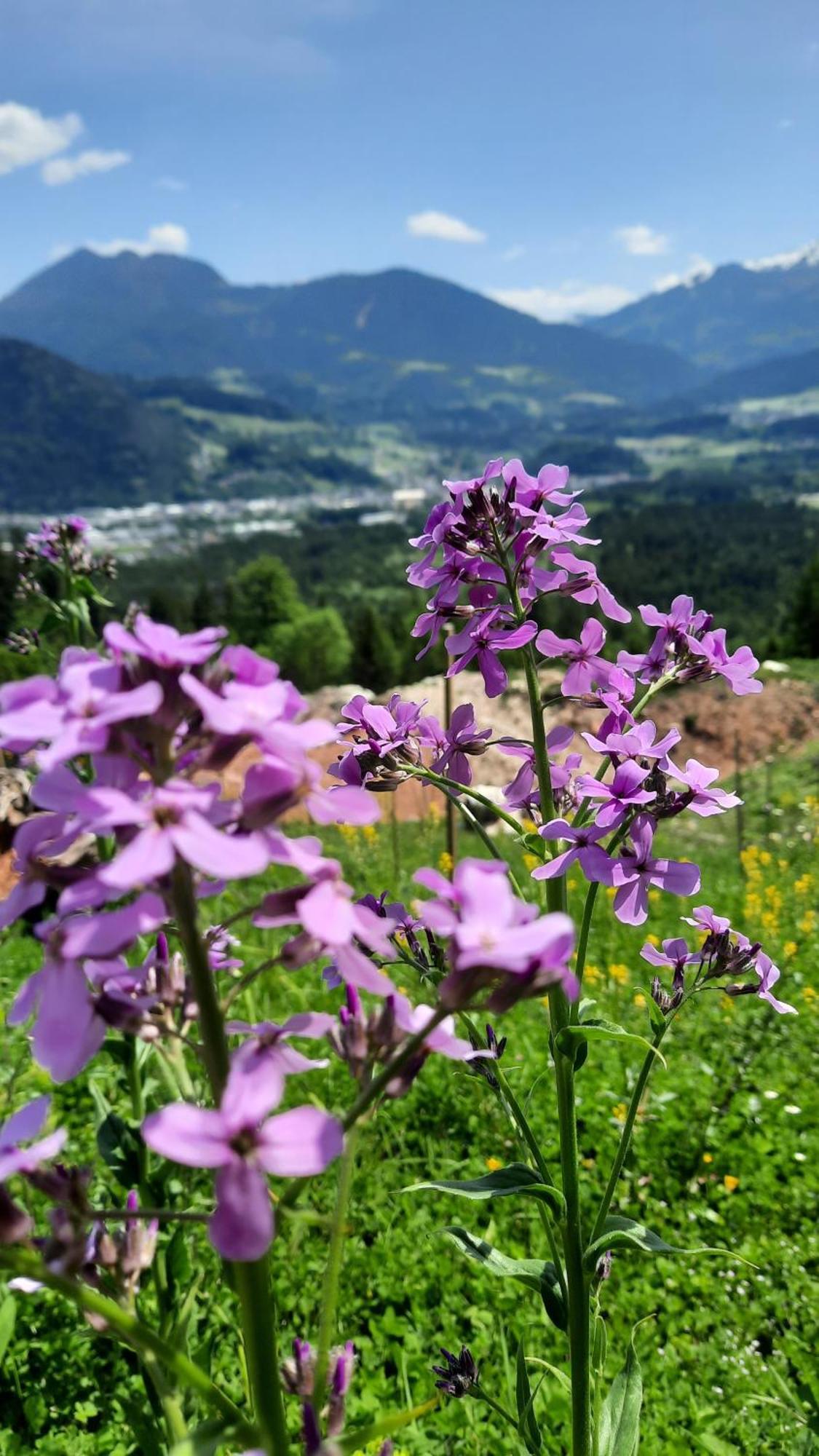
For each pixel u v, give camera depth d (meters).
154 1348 1.47
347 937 1.41
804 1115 6.04
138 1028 1.50
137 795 1.45
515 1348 4.09
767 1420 3.85
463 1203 5.07
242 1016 6.13
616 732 2.82
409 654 81.50
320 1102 5.18
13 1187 4.53
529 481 2.93
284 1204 1.59
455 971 1.54
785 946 8.71
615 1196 5.28
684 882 2.58
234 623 96.81
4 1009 6.54
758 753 21.77
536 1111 5.85
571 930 1.36
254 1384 1.65
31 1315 4.15
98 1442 3.59
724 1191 5.29
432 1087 5.89
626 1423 2.71
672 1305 4.50
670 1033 6.96
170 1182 3.50
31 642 6.24
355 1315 4.34
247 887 9.34
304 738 1.40
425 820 11.80
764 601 166.38
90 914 1.47
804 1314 4.44
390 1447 1.88
